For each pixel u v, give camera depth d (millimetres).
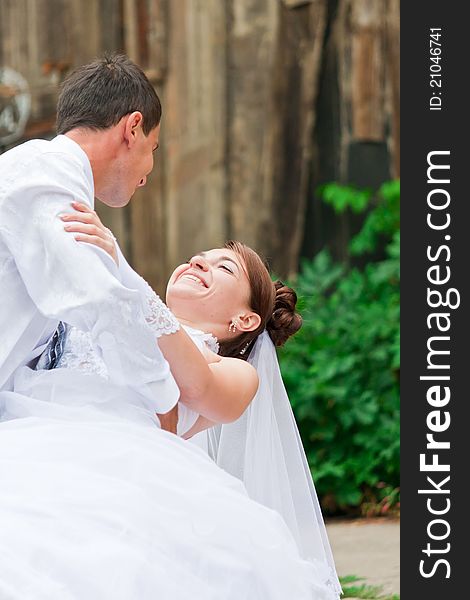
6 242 3012
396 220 10469
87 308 2857
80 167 3137
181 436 3518
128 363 2949
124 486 2889
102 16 11664
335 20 11180
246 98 11422
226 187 11438
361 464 8523
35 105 11727
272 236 11328
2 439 2984
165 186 11555
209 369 3230
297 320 4020
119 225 11602
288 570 3061
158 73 11539
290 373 8953
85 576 2697
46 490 2850
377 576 5941
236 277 3793
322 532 3910
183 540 2887
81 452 2953
